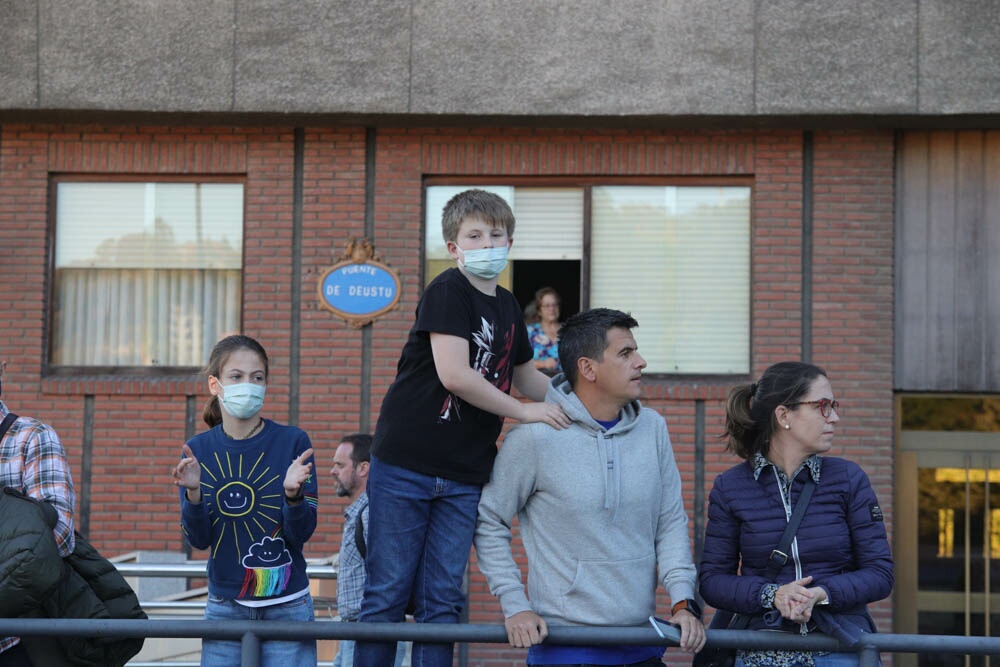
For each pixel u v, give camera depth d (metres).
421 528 6.10
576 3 14.30
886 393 14.41
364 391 14.64
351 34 14.37
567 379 6.28
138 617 6.49
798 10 14.16
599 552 5.95
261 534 6.58
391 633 5.87
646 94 14.23
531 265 14.93
